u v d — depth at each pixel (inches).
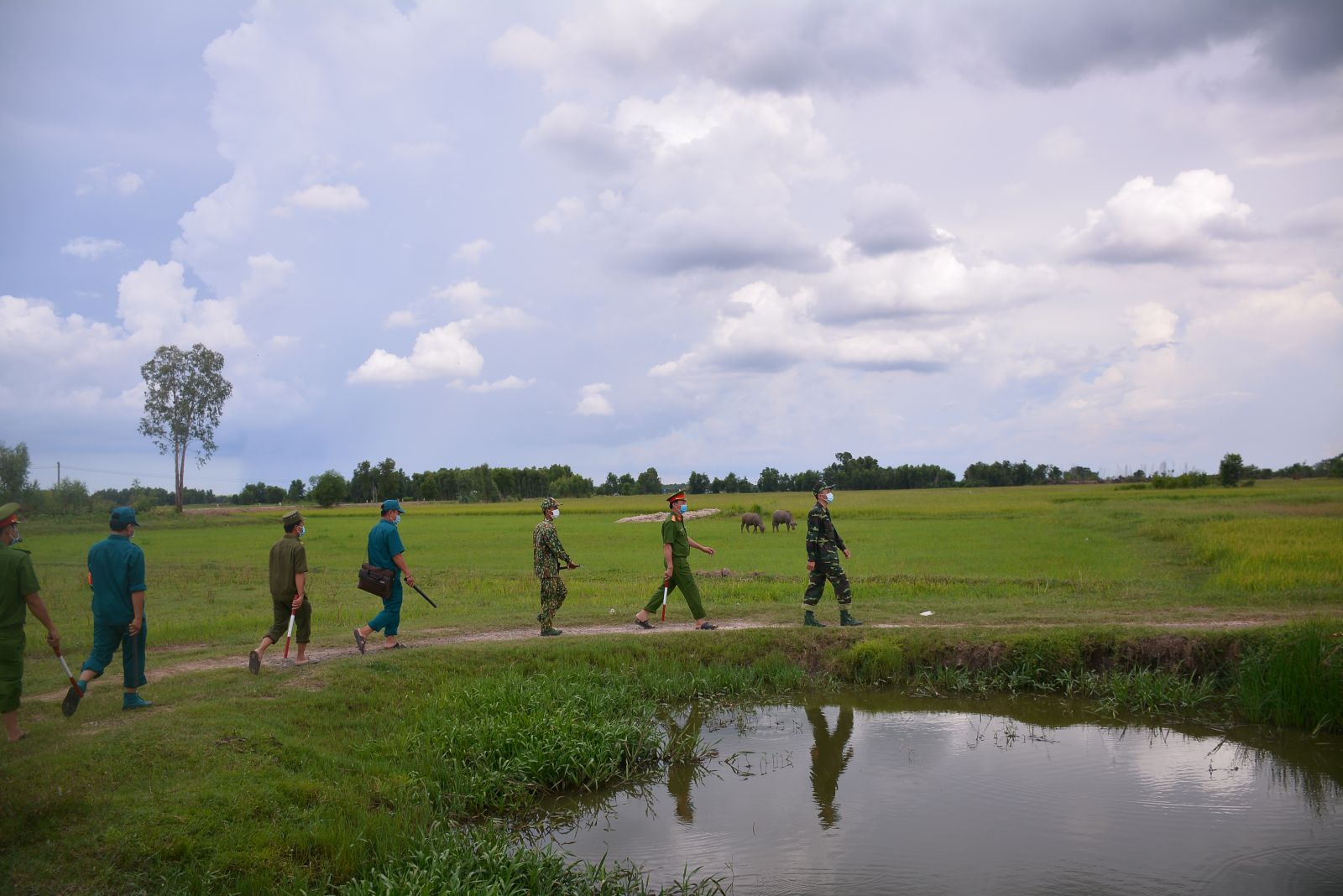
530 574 969.5
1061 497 2962.6
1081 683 477.7
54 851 249.1
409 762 348.2
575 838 311.0
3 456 3056.1
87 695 388.8
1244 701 428.8
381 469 6314.0
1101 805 320.8
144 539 1955.0
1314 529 1051.9
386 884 253.6
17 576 313.7
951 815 312.8
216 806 280.4
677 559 556.1
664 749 395.2
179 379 3868.1
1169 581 733.9
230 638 568.4
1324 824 301.1
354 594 823.1
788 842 293.4
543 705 408.5
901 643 512.4
